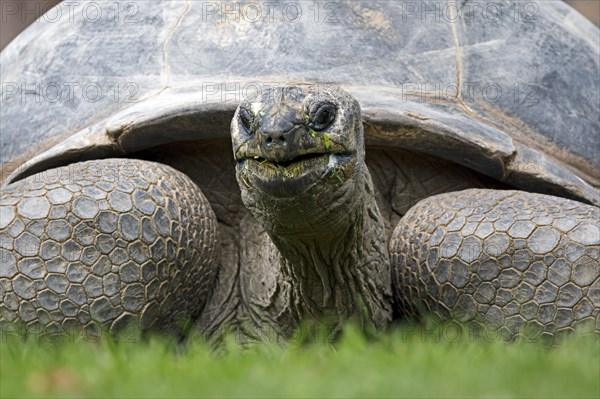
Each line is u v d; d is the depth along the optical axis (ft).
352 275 51.16
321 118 43.37
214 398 32.55
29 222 51.34
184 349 55.42
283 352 52.42
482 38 61.41
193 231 53.83
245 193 46.65
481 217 53.11
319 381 34.32
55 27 65.10
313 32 59.11
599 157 61.57
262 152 42.98
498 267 52.16
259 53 58.23
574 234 51.93
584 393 33.04
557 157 59.52
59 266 51.24
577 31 67.46
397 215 57.82
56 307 51.21
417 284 53.93
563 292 51.60
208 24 60.18
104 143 56.03
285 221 45.83
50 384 35.58
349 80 57.31
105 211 51.70
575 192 56.95
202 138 55.42
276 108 42.93
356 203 47.39
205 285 55.62
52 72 61.67
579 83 63.16
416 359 38.45
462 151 55.21
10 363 39.86
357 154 45.80
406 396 31.99
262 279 54.19
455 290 52.70
